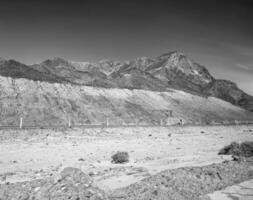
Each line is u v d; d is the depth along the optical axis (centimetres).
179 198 872
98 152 2477
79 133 3509
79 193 770
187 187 973
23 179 1287
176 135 4378
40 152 2300
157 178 1029
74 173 880
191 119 9819
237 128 6681
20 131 3042
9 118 4925
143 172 1373
